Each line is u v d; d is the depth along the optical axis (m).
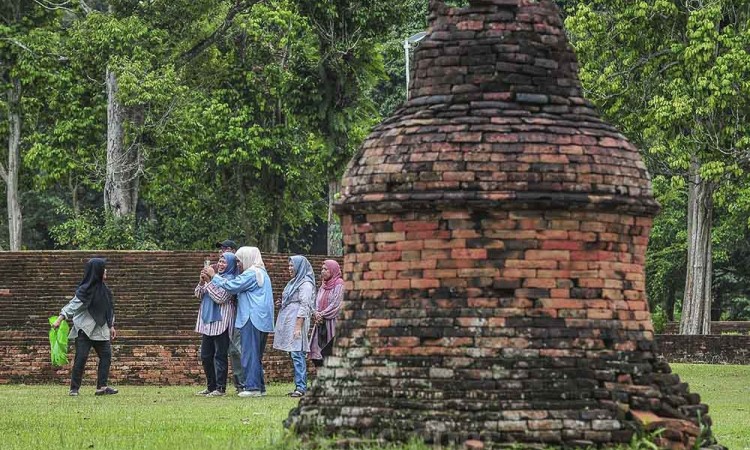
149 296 36.53
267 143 58.12
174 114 52.47
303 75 54.19
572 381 13.09
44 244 73.31
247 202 61.00
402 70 66.19
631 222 13.79
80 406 23.05
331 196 55.66
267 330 26.27
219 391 26.81
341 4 53.50
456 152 13.48
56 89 53.56
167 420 19.72
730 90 42.06
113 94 52.00
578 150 13.54
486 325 13.26
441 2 14.27
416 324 13.46
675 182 45.34
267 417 20.08
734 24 45.56
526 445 12.70
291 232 66.88
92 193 72.94
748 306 69.19
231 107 59.31
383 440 13.11
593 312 13.43
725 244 63.53
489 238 13.36
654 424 13.05
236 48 59.28
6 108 56.91
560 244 13.40
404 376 13.38
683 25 45.25
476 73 13.90
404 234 13.64
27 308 36.97
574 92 14.08
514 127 13.54
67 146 53.75
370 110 55.66
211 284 26.58
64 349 28.30
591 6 47.34
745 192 46.50
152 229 54.38
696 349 48.66
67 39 54.03
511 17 14.04
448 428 12.90
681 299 76.69
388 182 13.70
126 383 31.88
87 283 27.05
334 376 13.94
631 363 13.46
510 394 13.00
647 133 44.81
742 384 34.25
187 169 56.72
